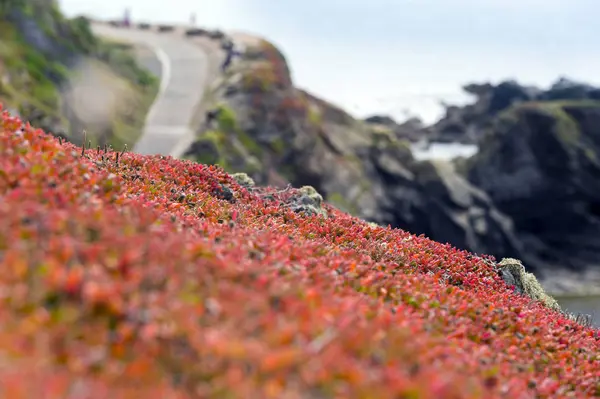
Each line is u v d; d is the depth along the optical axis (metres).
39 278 6.80
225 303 7.45
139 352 6.28
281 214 19.44
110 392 5.54
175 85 71.94
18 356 5.62
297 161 62.19
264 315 7.26
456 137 148.62
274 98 62.78
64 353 5.95
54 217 8.23
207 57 83.44
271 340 6.79
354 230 19.58
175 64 80.56
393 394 6.27
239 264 9.40
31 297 6.52
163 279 7.62
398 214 74.81
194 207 16.69
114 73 65.44
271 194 22.83
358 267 12.70
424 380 6.86
